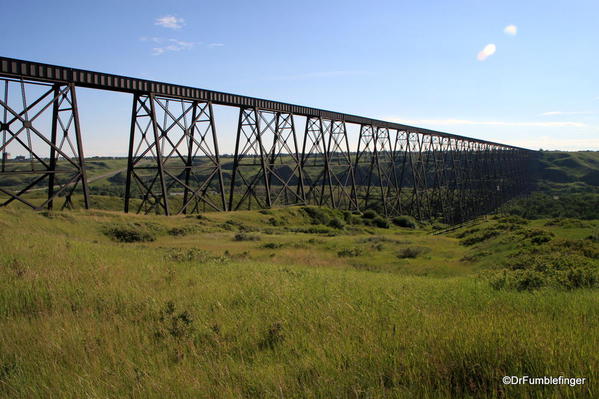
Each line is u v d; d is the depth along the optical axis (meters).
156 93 30.25
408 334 4.27
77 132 26.08
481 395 2.97
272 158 43.19
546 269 10.63
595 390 2.84
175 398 3.30
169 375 3.77
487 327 4.22
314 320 5.38
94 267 9.96
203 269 11.45
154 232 27.39
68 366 4.19
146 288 8.12
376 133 55.69
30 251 11.84
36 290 7.14
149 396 3.36
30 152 23.17
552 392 2.89
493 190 91.50
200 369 3.94
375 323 4.91
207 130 35.38
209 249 22.66
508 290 8.30
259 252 22.00
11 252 11.31
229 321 5.67
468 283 9.62
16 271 8.53
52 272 8.74
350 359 3.73
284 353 4.25
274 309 6.11
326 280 9.51
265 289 7.67
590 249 13.98
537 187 131.50
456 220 68.75
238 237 27.72
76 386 3.63
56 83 25.09
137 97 30.03
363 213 51.12
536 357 3.42
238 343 4.70
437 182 66.62
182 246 23.31
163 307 6.37
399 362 3.52
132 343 4.88
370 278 11.15
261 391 3.31
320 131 47.00
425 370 3.30
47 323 5.52
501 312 5.52
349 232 39.06
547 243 16.88
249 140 38.88
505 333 4.00
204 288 8.24
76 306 6.57
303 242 26.62
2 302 6.53
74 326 5.43
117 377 3.81
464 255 21.02
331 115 48.62
